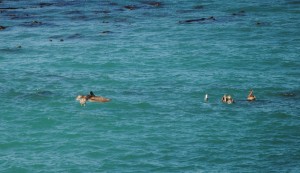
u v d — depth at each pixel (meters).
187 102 198.88
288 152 161.50
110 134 174.12
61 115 188.25
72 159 159.25
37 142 169.88
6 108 194.25
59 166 155.50
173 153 161.62
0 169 154.12
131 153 162.00
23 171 153.25
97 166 155.00
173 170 152.38
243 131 175.25
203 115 187.38
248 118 184.50
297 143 167.25
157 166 154.50
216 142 168.12
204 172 150.88
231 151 162.62
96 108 193.62
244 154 160.75
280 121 182.12
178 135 172.75
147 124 180.88
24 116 187.75
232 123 181.00
